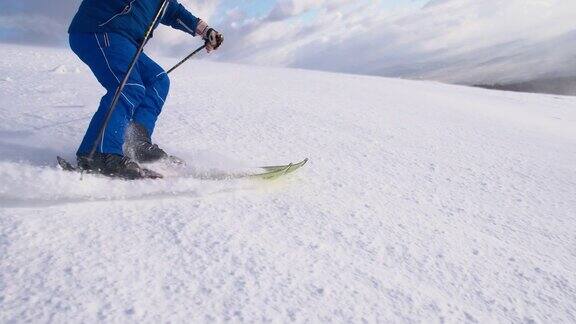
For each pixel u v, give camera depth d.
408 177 3.02
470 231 2.18
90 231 1.61
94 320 1.14
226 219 1.87
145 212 1.83
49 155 2.40
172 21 2.71
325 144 3.68
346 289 1.46
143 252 1.51
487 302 1.53
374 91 9.22
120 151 2.19
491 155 4.16
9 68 6.90
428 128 5.25
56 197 1.81
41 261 1.38
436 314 1.40
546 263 1.92
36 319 1.12
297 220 1.99
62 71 7.07
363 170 3.04
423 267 1.72
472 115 7.23
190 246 1.59
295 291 1.40
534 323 1.44
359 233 1.95
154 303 1.24
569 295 1.66
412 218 2.25
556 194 3.08
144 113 2.54
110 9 2.36
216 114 4.34
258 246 1.67
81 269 1.36
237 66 14.83
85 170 2.03
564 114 9.55
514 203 2.76
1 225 1.56
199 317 1.21
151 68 2.64
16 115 3.43
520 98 12.81
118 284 1.31
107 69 2.31
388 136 4.40
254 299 1.32
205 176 2.31
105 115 2.20
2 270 1.31
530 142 5.25
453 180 3.11
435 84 16.36
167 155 2.54
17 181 1.84
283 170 2.47
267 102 5.63
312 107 5.64
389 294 1.48
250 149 3.18
